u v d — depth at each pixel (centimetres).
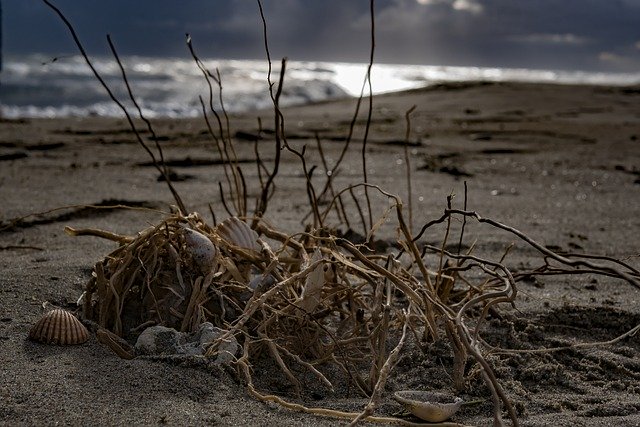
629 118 1271
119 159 722
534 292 329
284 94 2123
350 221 477
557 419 212
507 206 557
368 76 298
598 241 452
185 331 245
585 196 612
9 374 217
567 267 377
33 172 638
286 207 518
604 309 301
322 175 664
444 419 204
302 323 246
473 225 476
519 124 1138
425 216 504
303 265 266
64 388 209
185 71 4547
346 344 237
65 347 239
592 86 2059
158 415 198
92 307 264
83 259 346
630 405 223
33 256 356
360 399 221
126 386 212
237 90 2234
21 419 192
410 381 236
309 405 215
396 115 1254
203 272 256
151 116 1472
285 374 236
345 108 1432
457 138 960
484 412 218
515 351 239
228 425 195
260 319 253
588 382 243
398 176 675
